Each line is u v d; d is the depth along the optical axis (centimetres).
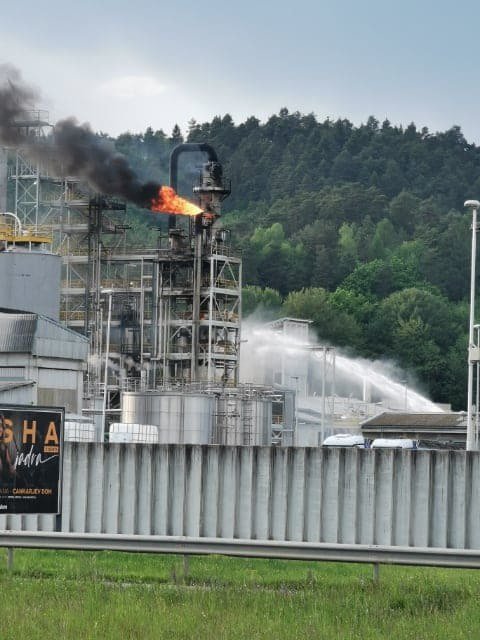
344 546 9275
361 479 11806
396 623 7394
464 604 8056
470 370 16488
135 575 9362
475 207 16038
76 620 7362
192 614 7538
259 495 12012
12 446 9988
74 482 12406
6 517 12244
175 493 12181
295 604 7919
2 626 7175
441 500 11600
